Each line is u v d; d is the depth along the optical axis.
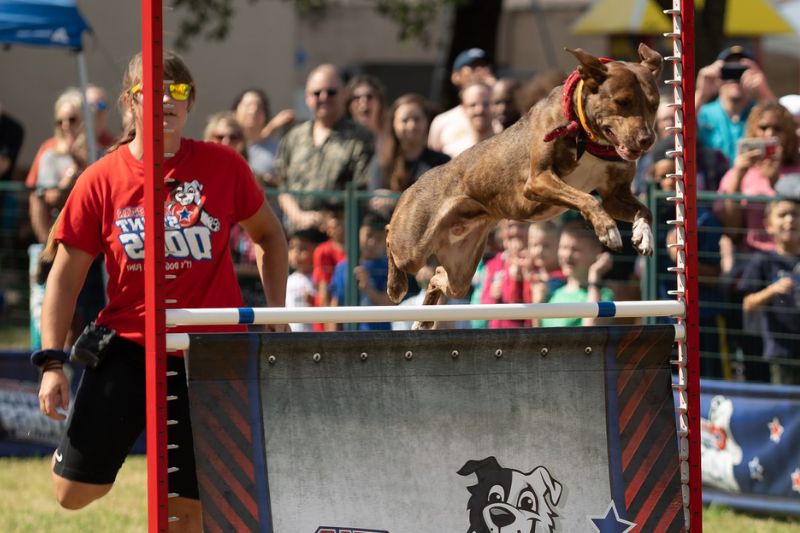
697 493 7.42
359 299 14.94
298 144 16.52
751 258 13.38
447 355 6.87
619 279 13.89
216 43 30.20
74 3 16.11
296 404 6.55
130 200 7.60
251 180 8.06
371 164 16.08
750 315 13.41
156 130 6.48
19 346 17.64
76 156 17.61
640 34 26.45
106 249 7.69
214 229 7.73
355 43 38.56
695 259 7.43
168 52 7.82
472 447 6.83
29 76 28.19
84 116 16.11
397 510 6.61
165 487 6.44
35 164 18.62
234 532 6.32
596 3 27.39
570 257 13.74
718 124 15.56
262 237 8.35
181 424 7.61
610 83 6.82
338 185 16.00
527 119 7.42
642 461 7.16
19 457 15.09
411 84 38.75
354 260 14.93
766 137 13.91
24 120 28.20
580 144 7.01
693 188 7.43
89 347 7.60
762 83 16.23
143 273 7.61
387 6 29.47
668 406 7.28
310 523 6.45
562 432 7.03
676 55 7.46
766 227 13.38
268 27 30.86
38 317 16.28
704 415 12.94
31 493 13.02
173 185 7.65
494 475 6.84
